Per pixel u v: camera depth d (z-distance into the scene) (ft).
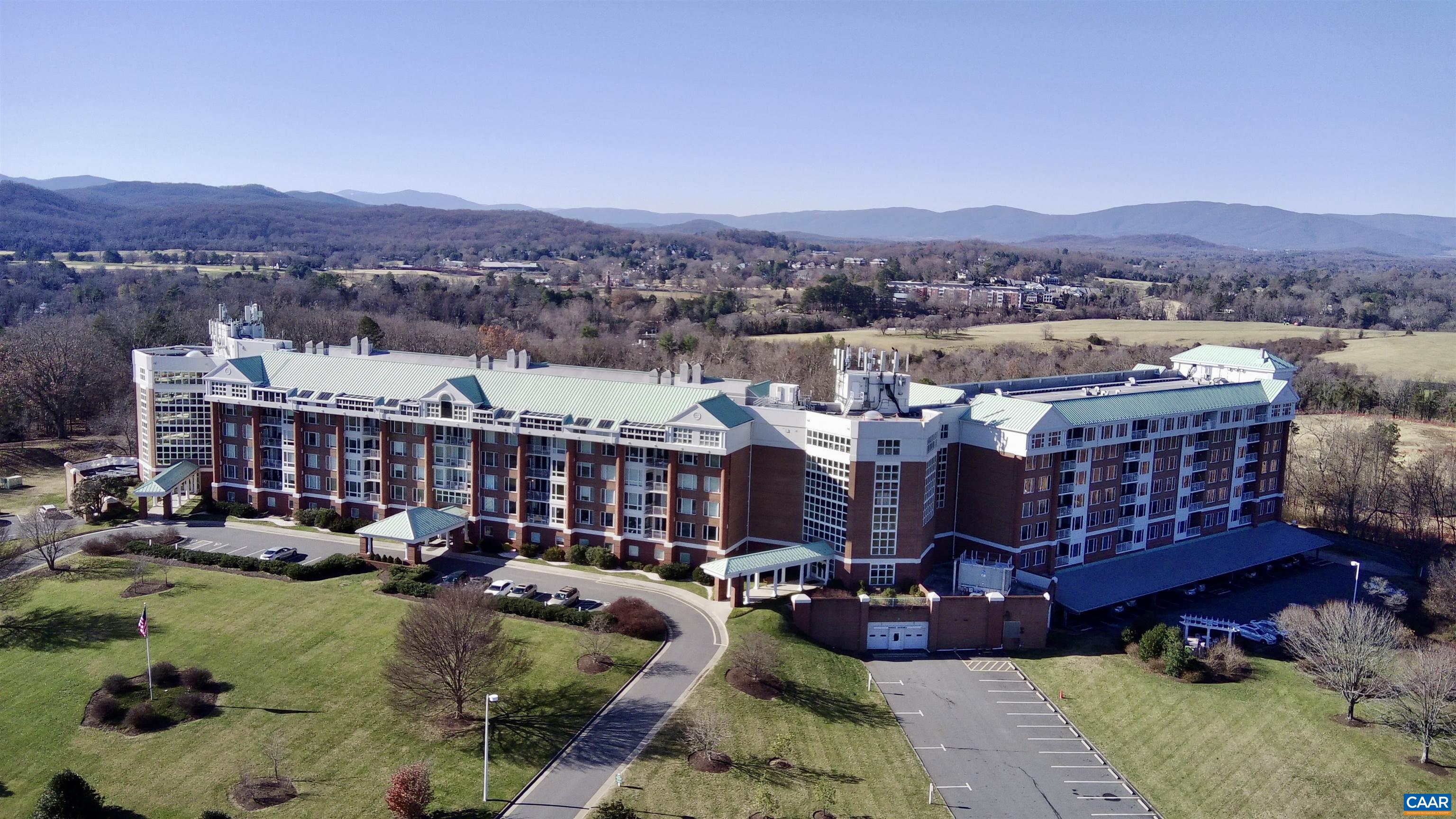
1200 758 312.09
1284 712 340.39
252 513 474.90
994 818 274.57
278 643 344.28
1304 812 285.23
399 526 409.49
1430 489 540.52
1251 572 486.79
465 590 322.34
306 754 279.90
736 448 406.41
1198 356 555.28
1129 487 454.81
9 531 455.63
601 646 338.75
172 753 279.49
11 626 353.31
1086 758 310.24
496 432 433.07
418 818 246.68
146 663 328.70
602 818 249.34
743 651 330.13
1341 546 532.73
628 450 414.62
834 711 323.78
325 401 454.81
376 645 343.26
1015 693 351.87
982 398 437.99
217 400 474.49
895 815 271.90
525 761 278.67
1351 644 343.05
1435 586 426.92
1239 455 503.20
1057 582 417.28
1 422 627.46
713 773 278.26
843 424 393.29
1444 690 310.04
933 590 404.98
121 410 618.44
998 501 416.67
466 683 300.81
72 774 244.01
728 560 385.70
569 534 425.69
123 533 436.76
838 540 402.31
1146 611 430.61
